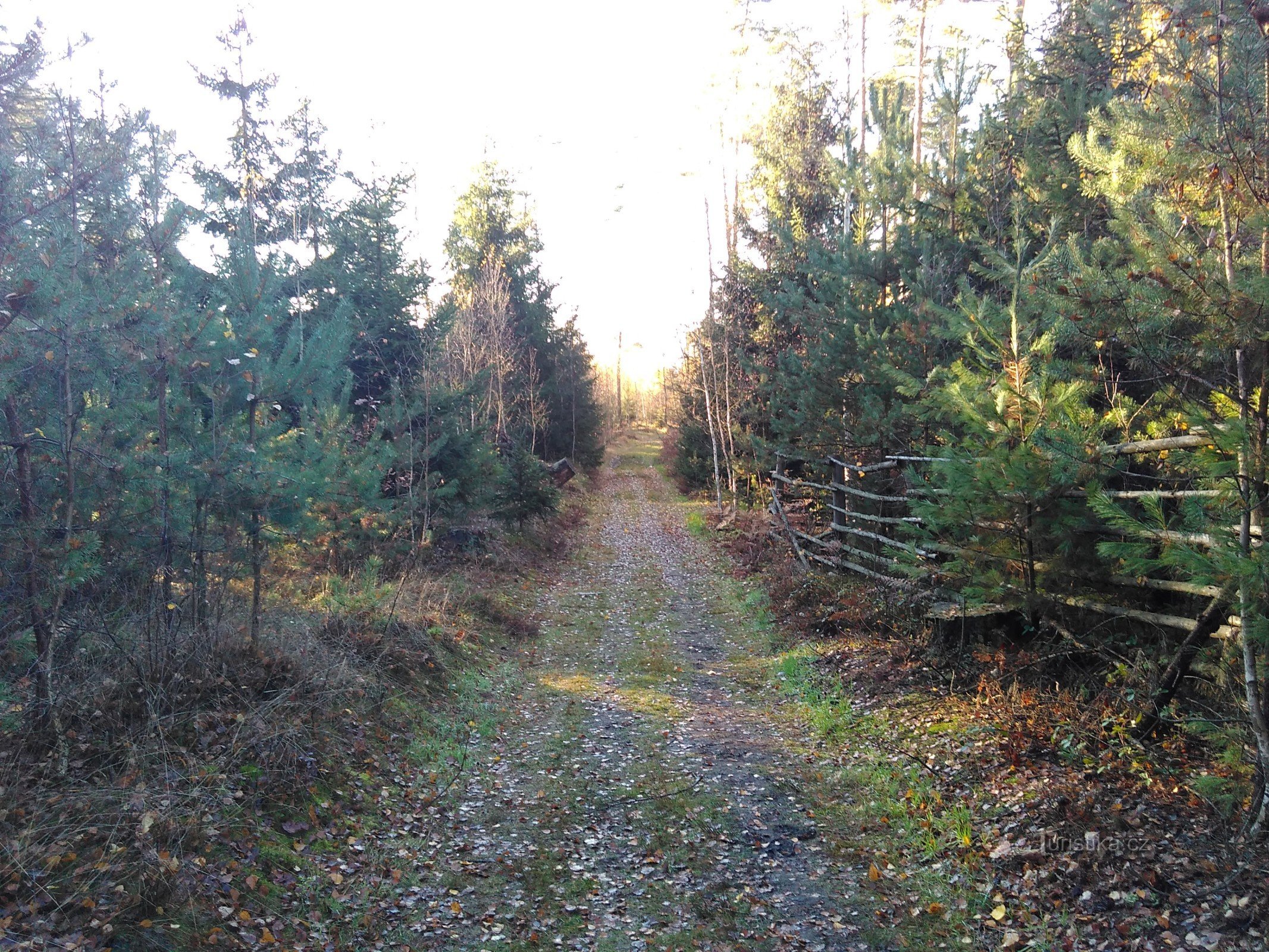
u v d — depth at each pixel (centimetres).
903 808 583
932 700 764
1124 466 598
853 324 1296
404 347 1577
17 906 369
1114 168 477
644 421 8162
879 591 1062
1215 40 441
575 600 1431
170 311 592
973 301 745
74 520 542
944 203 1191
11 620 489
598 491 3375
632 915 471
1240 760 460
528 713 841
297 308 1413
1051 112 979
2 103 524
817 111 2472
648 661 1049
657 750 731
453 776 657
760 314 2481
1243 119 440
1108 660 669
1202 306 435
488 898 486
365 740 661
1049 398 648
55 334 504
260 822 504
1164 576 635
